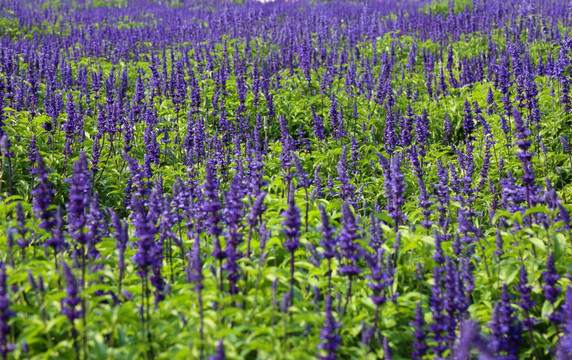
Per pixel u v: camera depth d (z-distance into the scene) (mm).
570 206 8086
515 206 7711
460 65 21375
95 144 10234
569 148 11102
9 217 7637
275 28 29125
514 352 5438
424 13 34156
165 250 7727
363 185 11281
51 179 10344
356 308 6234
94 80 15633
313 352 5215
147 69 21828
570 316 4832
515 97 13945
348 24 31500
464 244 7340
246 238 7176
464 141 15297
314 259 6664
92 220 6512
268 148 12930
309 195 9031
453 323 5508
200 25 33844
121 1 53094
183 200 8156
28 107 13695
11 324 5375
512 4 32781
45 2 47031
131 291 6184
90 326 5363
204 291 5605
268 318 5609
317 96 17219
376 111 16328
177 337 5102
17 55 21188
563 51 16125
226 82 17156
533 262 6602
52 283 6062
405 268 6832
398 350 5938
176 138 13172
